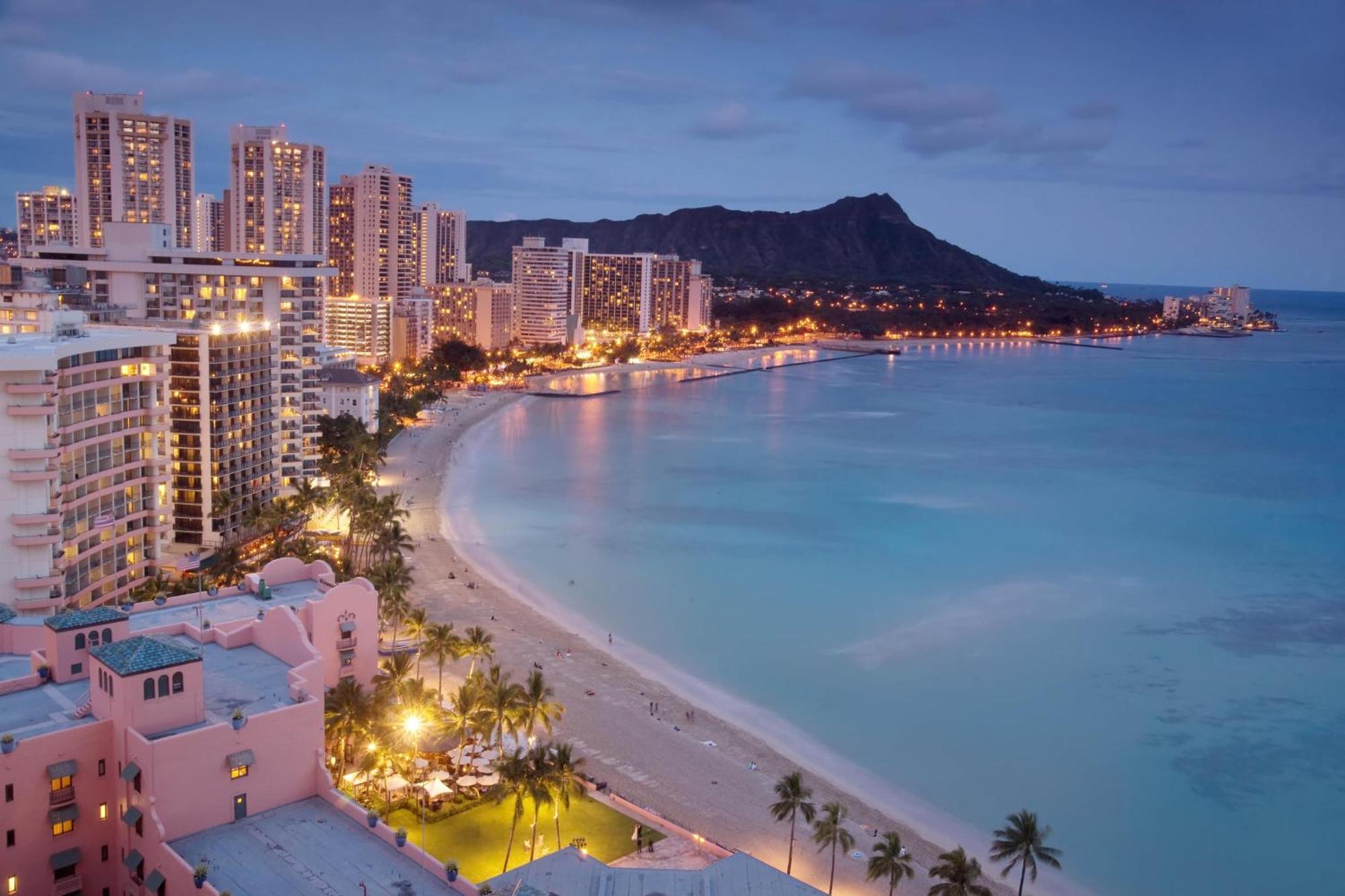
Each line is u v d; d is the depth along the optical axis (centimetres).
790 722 13025
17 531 11462
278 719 7200
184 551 15538
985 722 13225
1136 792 11612
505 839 9150
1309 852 10581
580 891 6431
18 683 7700
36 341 12550
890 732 12850
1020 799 11388
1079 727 13138
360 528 16888
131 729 6812
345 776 9412
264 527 16812
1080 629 16712
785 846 9844
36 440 11475
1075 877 10050
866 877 9475
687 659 14962
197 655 7144
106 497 12975
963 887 8038
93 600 12700
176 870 6462
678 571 19300
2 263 19688
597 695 13088
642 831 9538
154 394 13800
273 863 6631
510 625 15525
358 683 9675
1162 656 15588
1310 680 14712
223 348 16312
